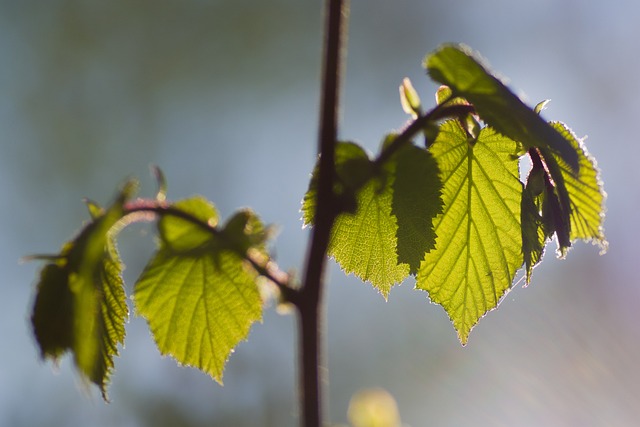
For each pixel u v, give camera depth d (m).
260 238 0.55
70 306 0.53
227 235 0.55
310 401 0.53
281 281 0.55
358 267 0.55
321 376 0.53
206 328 0.56
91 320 0.53
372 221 0.55
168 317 0.56
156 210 0.55
